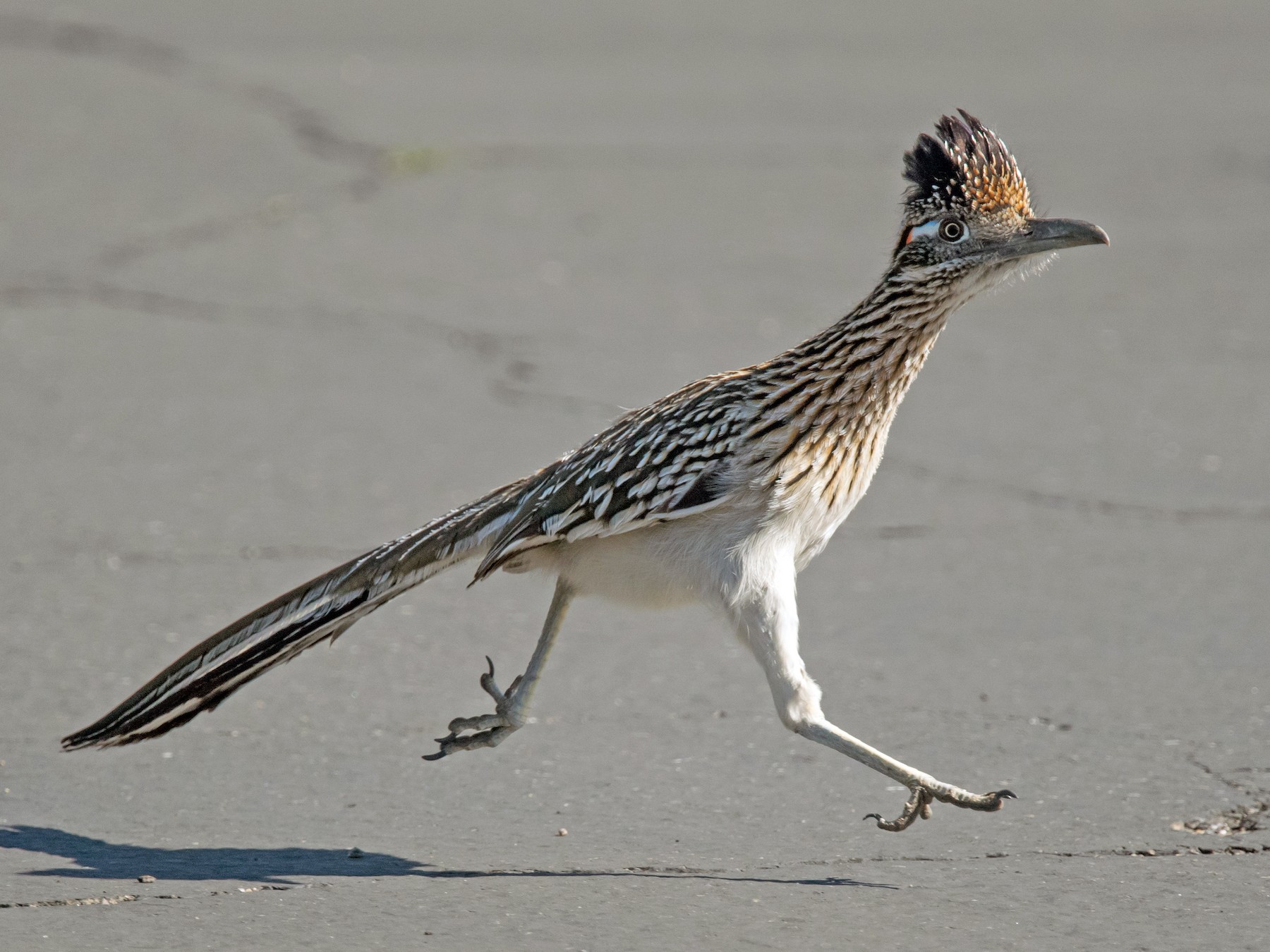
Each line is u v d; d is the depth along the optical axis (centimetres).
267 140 2880
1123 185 2709
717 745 1027
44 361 1869
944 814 922
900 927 772
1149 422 1723
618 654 1184
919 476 1577
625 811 929
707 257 2317
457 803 938
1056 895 809
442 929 768
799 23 4619
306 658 1167
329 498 1487
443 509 1459
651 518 895
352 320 2047
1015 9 4909
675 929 770
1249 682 1113
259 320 2039
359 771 983
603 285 2192
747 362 1864
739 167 2795
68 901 795
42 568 1316
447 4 4716
